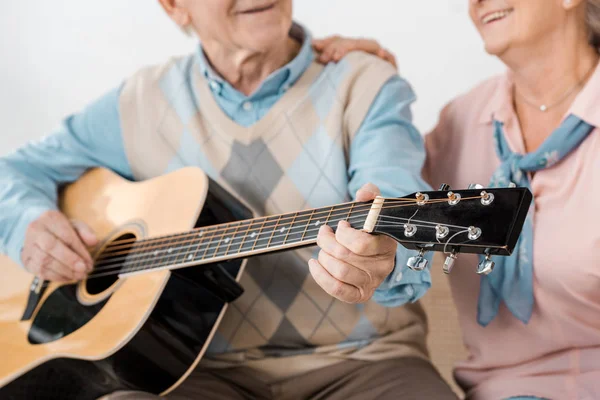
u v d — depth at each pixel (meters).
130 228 1.65
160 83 1.80
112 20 2.36
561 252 1.43
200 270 1.51
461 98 1.70
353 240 1.12
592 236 1.40
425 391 1.52
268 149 1.68
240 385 1.68
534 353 1.54
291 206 1.67
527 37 1.45
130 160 1.80
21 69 2.41
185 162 1.75
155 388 1.51
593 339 1.47
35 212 1.70
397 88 1.65
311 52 1.72
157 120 1.78
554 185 1.48
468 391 1.65
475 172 1.63
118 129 1.81
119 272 1.58
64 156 1.83
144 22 2.34
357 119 1.64
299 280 1.65
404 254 1.31
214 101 1.72
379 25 2.17
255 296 1.67
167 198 1.61
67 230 1.67
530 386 1.51
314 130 1.67
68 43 2.38
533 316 1.51
